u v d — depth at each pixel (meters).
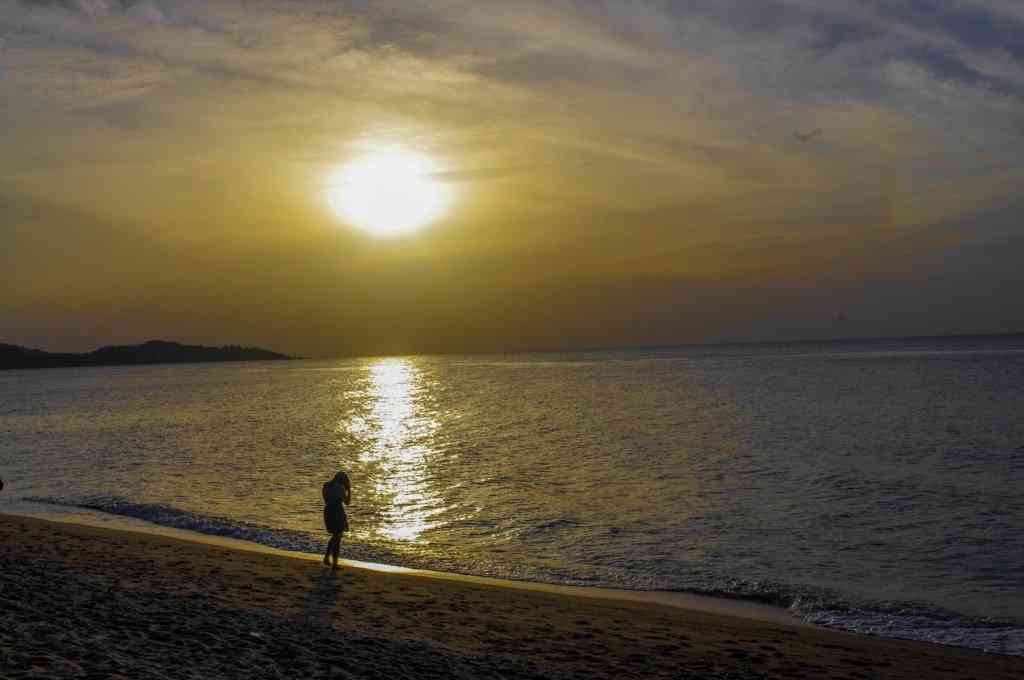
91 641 9.04
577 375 137.25
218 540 20.62
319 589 14.47
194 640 9.70
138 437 51.25
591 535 21.41
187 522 22.88
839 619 14.29
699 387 90.44
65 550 17.11
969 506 24.31
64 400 106.06
